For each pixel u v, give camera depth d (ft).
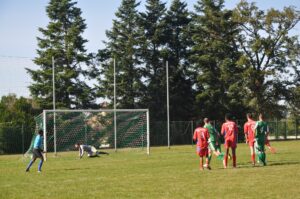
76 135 135.64
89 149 100.73
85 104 181.16
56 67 178.19
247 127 69.36
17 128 148.77
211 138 67.41
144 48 194.70
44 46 181.47
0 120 157.28
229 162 74.84
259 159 66.85
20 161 96.63
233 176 54.60
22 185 52.80
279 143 157.07
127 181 53.31
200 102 192.75
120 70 191.72
